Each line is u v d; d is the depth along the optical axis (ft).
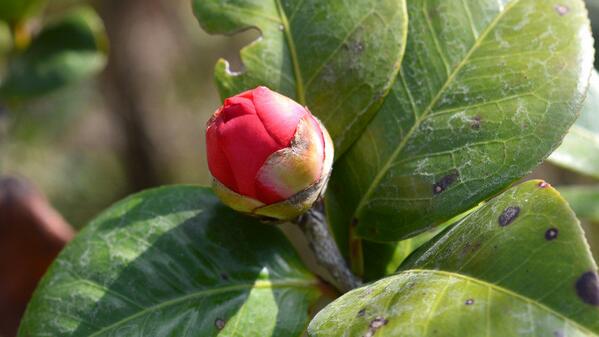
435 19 0.74
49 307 0.71
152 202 0.74
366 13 0.74
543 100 0.69
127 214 0.73
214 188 0.66
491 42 0.72
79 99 2.11
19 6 1.05
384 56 0.73
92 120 2.64
